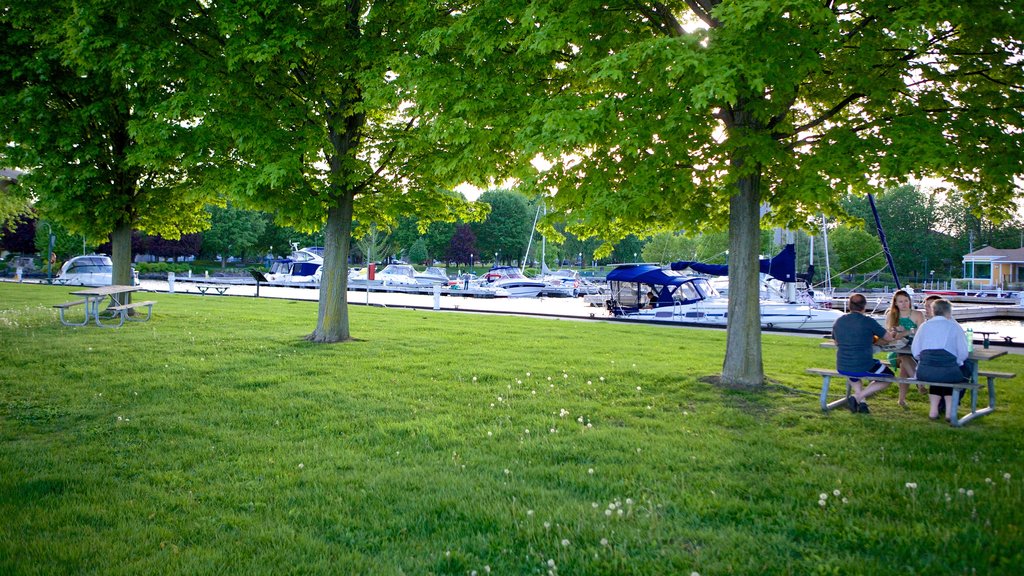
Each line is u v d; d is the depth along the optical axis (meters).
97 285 40.03
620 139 7.88
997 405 8.84
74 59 12.44
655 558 4.02
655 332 18.77
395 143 13.23
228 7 11.38
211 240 83.94
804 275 30.28
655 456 6.11
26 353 11.49
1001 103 8.74
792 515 4.73
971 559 4.00
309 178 13.12
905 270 91.25
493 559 4.04
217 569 3.83
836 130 8.42
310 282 54.59
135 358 11.22
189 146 12.19
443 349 13.34
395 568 3.87
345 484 5.31
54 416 7.40
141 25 12.19
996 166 8.04
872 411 8.46
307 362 11.28
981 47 8.96
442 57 11.14
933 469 5.85
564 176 9.76
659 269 27.25
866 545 4.20
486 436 6.82
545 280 57.28
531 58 9.30
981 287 58.50
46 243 62.78
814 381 10.53
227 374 9.98
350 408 7.98
